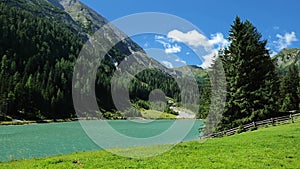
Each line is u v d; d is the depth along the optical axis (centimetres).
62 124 8500
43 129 6419
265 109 3578
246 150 2055
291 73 7588
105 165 1684
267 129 3114
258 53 3875
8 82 11075
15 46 15112
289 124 3259
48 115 10725
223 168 1555
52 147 3369
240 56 3816
